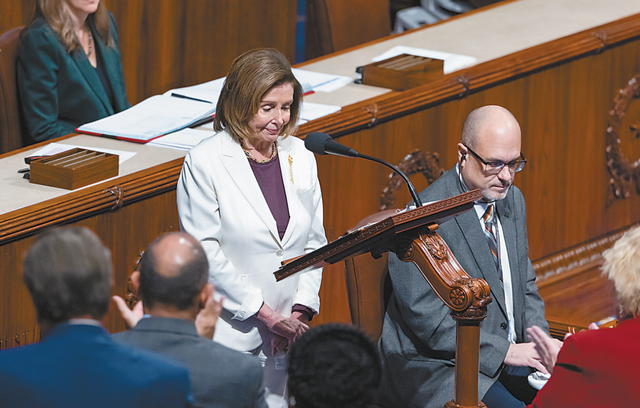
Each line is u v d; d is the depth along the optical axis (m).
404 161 13.92
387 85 14.47
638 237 7.65
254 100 9.50
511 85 15.13
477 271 10.46
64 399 5.66
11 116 14.03
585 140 16.47
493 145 10.25
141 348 6.12
